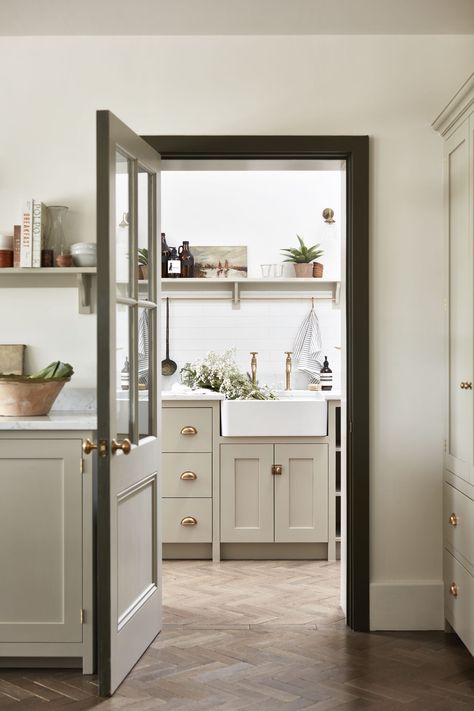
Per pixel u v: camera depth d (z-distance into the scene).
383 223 3.50
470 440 3.04
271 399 5.09
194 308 5.43
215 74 3.50
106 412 2.72
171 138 3.48
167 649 3.23
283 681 2.90
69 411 3.45
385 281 3.50
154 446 3.35
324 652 3.20
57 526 2.98
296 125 3.51
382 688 2.84
